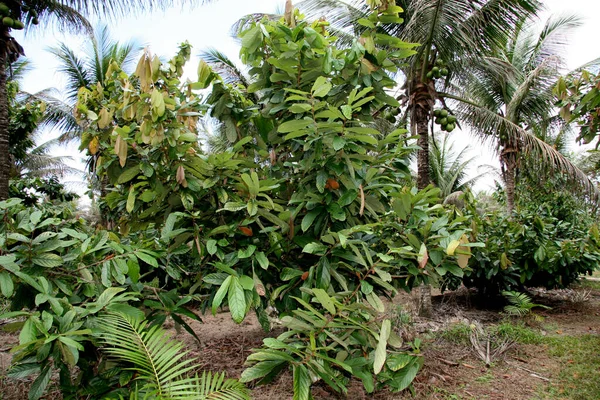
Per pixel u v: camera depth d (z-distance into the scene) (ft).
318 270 6.25
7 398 7.95
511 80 21.53
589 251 17.13
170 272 7.20
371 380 6.03
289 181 8.12
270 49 7.75
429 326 13.71
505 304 17.66
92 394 5.80
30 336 4.28
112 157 7.43
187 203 6.70
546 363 10.48
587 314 16.60
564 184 25.54
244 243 6.88
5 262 4.53
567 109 11.18
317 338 6.02
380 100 7.52
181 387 4.90
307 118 6.00
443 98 19.01
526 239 16.44
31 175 48.26
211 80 8.32
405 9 16.35
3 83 15.10
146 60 6.21
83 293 5.81
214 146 34.01
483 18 15.93
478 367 10.21
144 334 5.38
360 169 6.76
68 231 5.63
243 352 11.18
